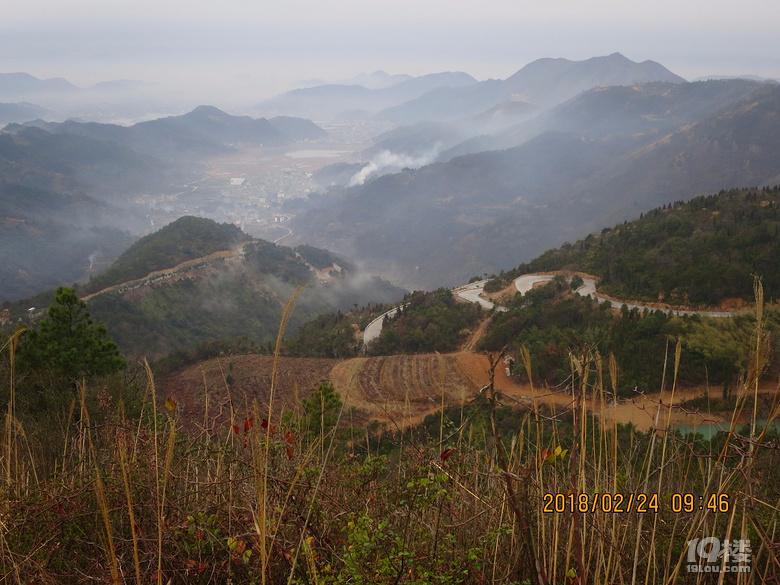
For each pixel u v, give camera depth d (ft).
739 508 11.89
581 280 202.90
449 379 135.23
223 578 11.00
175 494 12.28
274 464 12.05
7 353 39.68
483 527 12.83
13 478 13.67
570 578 10.34
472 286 246.27
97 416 22.65
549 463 10.55
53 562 11.05
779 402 8.43
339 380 138.92
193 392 121.70
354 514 11.32
